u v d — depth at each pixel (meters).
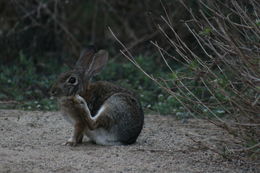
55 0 19.81
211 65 10.56
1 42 19.33
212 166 9.95
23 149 10.73
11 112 14.29
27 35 19.69
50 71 18.67
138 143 11.59
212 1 11.37
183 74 11.88
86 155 10.41
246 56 9.53
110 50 20.61
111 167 9.68
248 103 9.55
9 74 17.69
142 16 21.58
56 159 10.08
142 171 9.53
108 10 21.66
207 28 10.27
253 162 9.87
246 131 10.17
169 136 12.28
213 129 12.80
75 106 11.07
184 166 9.91
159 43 17.58
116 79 17.70
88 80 11.52
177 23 14.59
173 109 14.73
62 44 20.31
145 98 15.77
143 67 17.67
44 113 14.29
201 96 12.92
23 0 19.86
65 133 12.27
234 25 10.20
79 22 22.27
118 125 11.27
